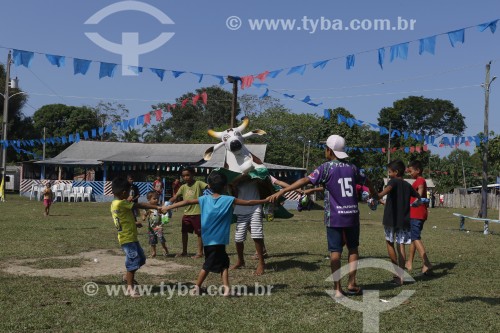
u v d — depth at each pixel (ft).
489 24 28.73
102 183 114.21
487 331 17.13
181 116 220.84
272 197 22.40
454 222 76.48
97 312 18.66
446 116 226.17
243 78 40.88
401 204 25.77
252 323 17.58
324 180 22.03
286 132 182.70
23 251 33.35
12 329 16.47
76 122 197.88
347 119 55.01
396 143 159.33
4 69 164.25
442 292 23.07
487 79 85.71
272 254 34.86
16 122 167.43
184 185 33.14
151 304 19.97
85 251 34.14
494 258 34.24
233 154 31.76
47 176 128.36
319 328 17.08
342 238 22.08
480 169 207.41
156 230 32.86
